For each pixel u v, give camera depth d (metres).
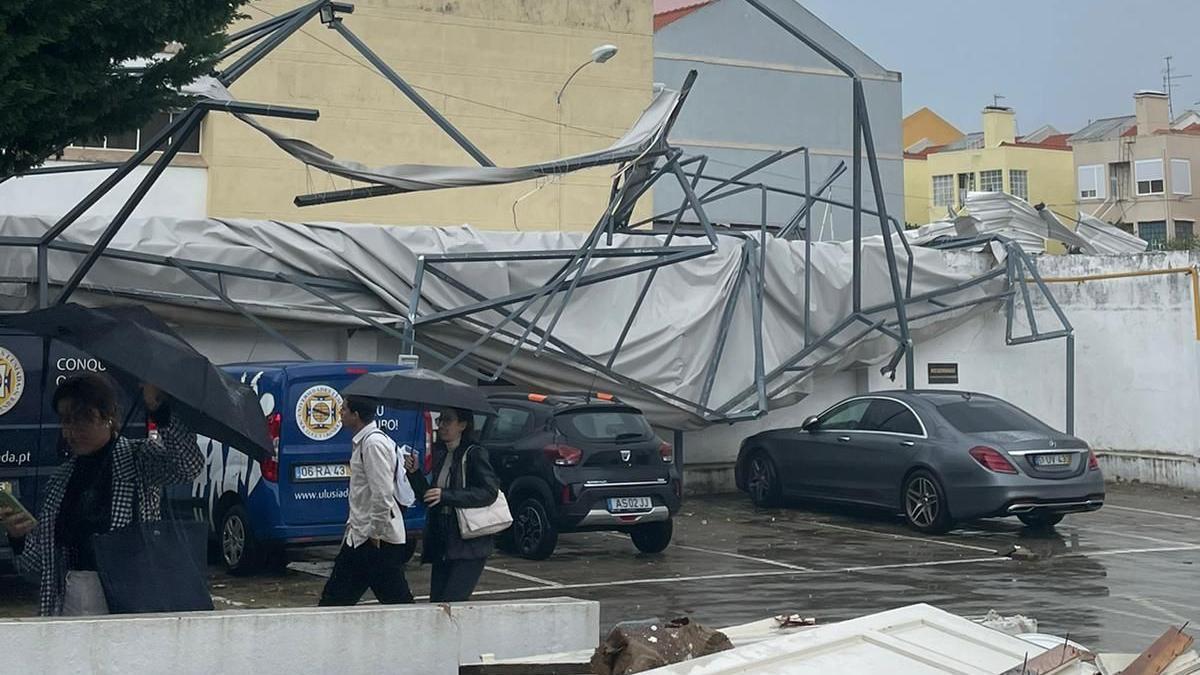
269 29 15.73
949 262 20.95
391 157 22.77
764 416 19.20
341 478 11.95
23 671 4.85
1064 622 10.33
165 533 5.99
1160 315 20.56
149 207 20.53
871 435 16.47
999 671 3.88
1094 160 61.84
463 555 8.09
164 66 9.62
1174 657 4.22
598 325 17.31
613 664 4.36
